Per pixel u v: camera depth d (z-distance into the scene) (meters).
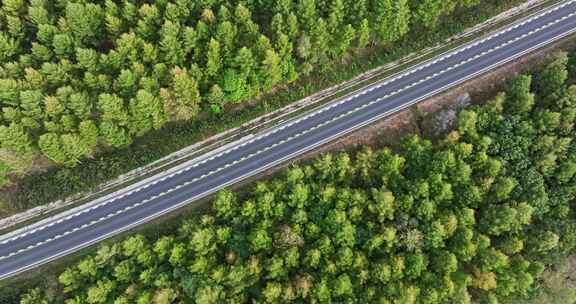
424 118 93.94
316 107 94.19
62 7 82.31
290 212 81.00
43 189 85.25
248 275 76.38
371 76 96.25
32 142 79.81
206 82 84.19
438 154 82.25
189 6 82.75
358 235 78.31
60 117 78.81
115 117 78.75
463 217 78.50
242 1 84.56
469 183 81.75
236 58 81.25
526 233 83.06
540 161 83.12
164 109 82.00
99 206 87.19
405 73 96.56
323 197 79.75
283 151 91.56
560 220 83.94
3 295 81.19
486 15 99.25
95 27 81.69
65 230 85.69
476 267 78.38
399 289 73.00
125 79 77.38
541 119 84.56
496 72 96.31
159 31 80.62
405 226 78.38
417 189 79.19
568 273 83.69
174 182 89.25
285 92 93.06
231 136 91.88
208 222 79.56
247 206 78.38
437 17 95.00
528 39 98.50
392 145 92.81
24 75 79.38
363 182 85.06
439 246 78.19
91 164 86.81
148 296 74.56
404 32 91.25
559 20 99.50
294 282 75.38
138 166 88.50
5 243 84.25
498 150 84.69
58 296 78.06
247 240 79.06
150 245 79.50
